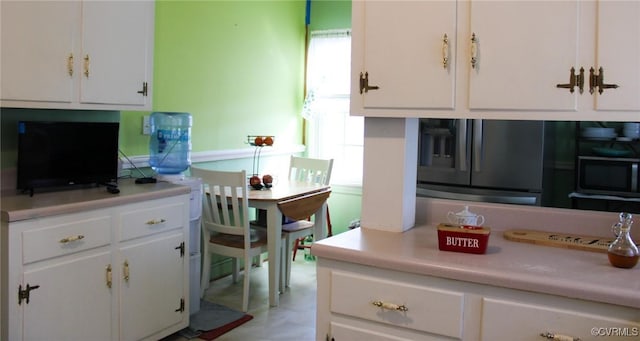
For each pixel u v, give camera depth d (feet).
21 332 7.20
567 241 5.90
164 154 11.44
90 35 8.90
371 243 5.82
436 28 5.73
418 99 5.87
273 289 11.80
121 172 10.93
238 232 11.55
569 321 4.57
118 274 8.50
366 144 6.57
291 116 16.46
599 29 5.06
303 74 16.85
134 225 8.70
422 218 7.06
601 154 11.68
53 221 7.50
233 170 14.28
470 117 5.66
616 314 4.42
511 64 5.42
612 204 11.41
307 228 13.25
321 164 14.03
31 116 9.27
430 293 5.10
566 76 5.21
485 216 6.79
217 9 13.41
